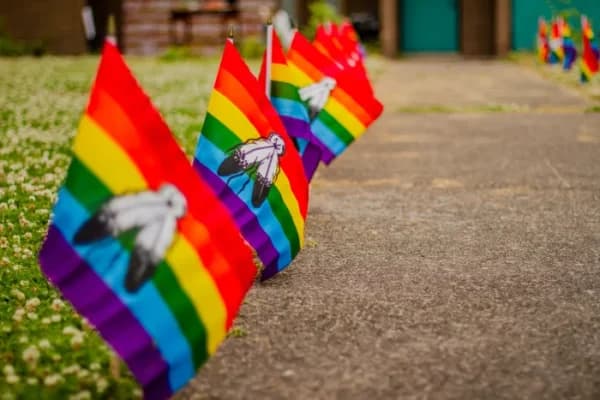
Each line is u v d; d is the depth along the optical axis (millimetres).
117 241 3703
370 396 3984
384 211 7781
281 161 5742
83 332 4645
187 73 20750
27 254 6012
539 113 14633
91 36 28578
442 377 4184
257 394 4023
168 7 28234
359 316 5047
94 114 3723
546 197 8258
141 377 3623
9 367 4195
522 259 6211
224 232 4059
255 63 22750
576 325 4871
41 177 8656
